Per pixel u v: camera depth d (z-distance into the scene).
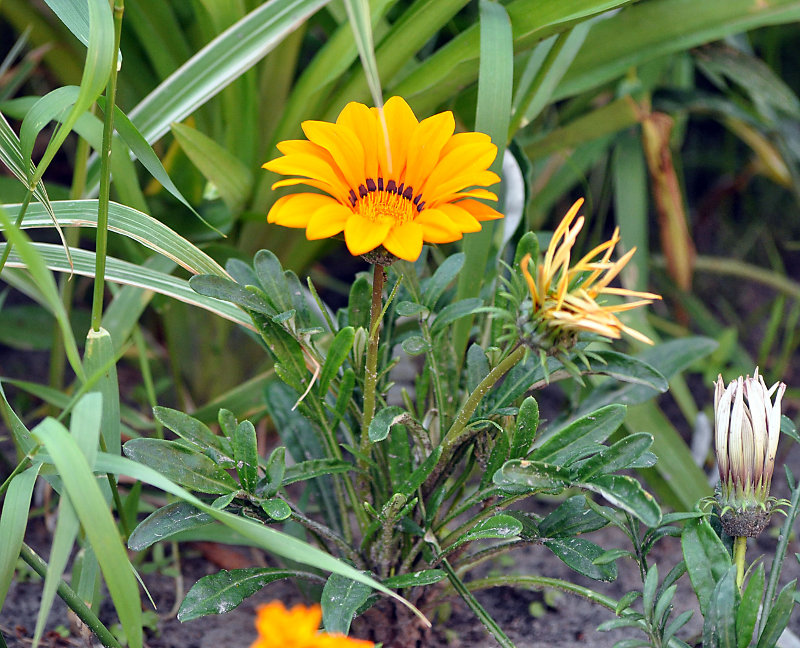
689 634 1.22
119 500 1.17
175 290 1.15
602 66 1.28
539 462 1.09
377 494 1.16
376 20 1.20
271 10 1.18
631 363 1.12
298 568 1.20
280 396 1.21
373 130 1.10
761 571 1.08
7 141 1.11
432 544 1.14
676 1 1.26
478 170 1.09
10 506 1.09
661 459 1.26
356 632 1.19
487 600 1.25
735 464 1.10
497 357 1.14
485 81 1.17
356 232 1.06
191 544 1.28
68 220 1.14
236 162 1.23
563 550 1.12
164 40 1.29
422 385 1.17
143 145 1.12
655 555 1.29
